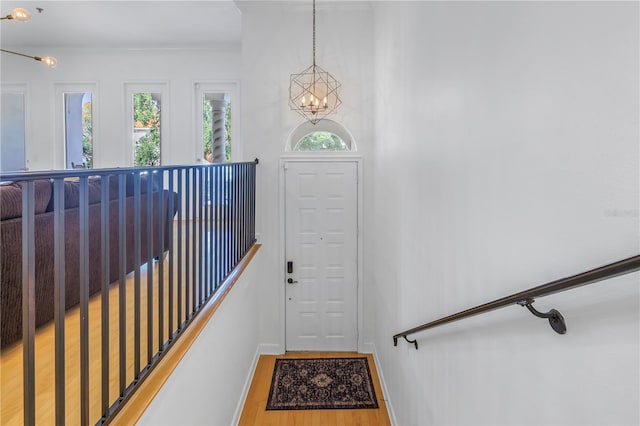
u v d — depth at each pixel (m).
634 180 0.75
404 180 2.86
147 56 6.25
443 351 1.95
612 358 0.82
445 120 1.92
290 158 4.54
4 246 1.84
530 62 1.13
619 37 0.79
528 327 1.16
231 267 3.11
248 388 3.84
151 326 1.59
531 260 1.13
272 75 4.45
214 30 5.58
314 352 4.67
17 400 1.50
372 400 3.73
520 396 1.21
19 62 6.24
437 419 2.05
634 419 0.76
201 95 6.31
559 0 0.99
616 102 0.80
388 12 3.50
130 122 6.31
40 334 2.11
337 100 4.50
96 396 1.53
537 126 1.10
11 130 6.35
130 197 3.16
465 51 1.65
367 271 4.63
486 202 1.44
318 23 4.48
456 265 1.76
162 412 1.56
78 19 5.18
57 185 1.06
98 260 2.72
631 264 0.68
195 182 2.18
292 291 4.66
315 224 4.62
